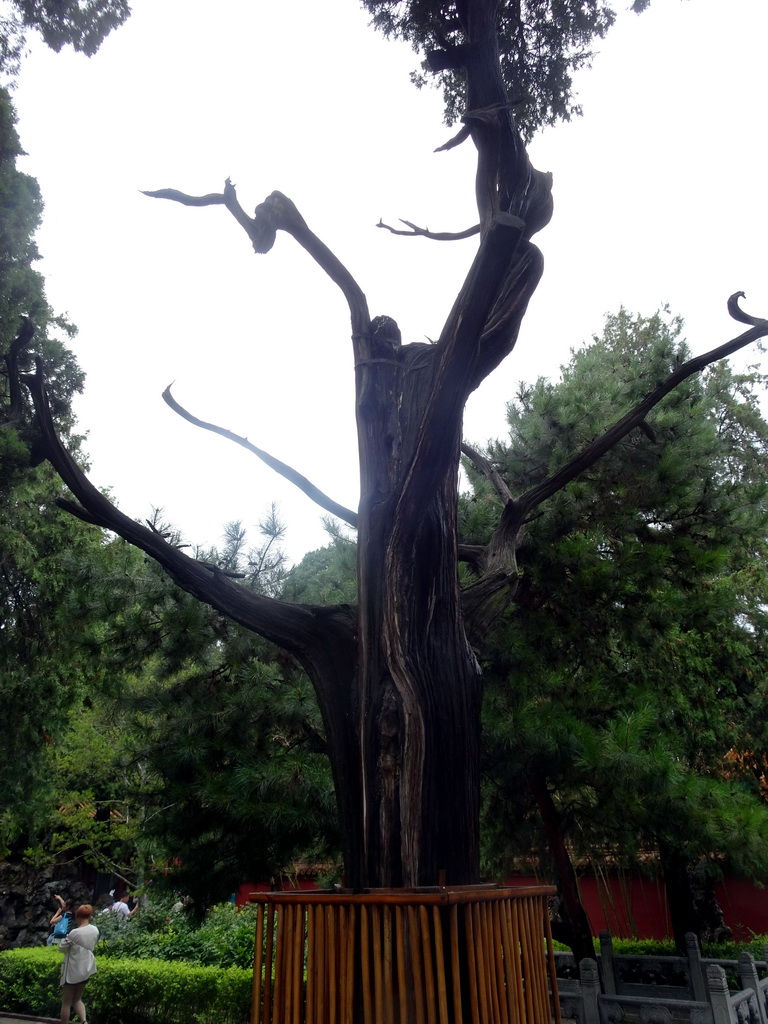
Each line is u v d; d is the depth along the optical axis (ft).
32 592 39.70
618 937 48.80
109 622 26.30
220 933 38.06
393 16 24.73
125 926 44.55
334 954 10.25
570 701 24.76
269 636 15.33
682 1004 21.35
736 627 38.27
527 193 17.33
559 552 25.29
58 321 36.86
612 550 26.99
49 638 38.73
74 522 41.93
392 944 10.02
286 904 10.98
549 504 25.94
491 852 30.55
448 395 13.01
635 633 25.93
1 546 37.76
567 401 27.71
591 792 24.77
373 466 15.01
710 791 22.61
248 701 24.26
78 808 63.98
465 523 26.32
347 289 16.56
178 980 29.66
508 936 10.87
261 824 22.03
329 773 21.86
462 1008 10.43
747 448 52.37
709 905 46.70
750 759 44.42
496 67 17.17
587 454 17.43
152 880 24.43
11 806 40.32
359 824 13.11
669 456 25.17
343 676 14.61
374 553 14.12
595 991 23.30
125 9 30.30
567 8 23.44
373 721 12.96
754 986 22.98
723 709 37.68
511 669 24.84
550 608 26.86
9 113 33.53
